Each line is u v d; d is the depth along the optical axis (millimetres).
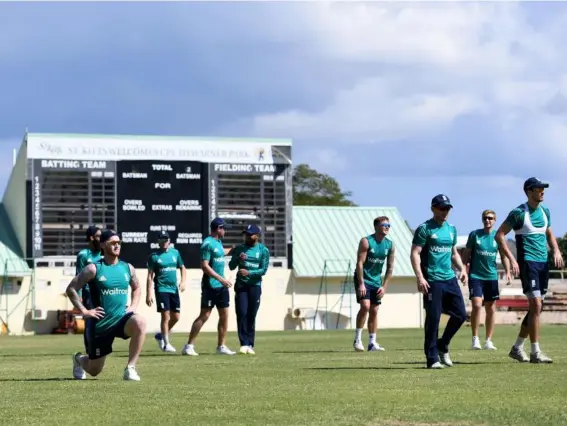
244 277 19438
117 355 19266
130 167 39031
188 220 39406
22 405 10031
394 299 44656
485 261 20047
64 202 38844
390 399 9969
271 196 40719
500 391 10516
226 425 8273
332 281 43750
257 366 15180
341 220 46656
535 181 14328
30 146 38594
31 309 39469
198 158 39625
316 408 9312
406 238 46531
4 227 43500
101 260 12727
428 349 14047
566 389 10633
